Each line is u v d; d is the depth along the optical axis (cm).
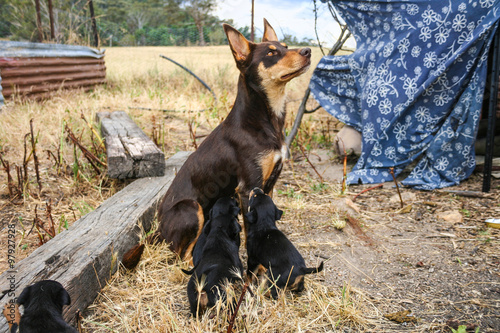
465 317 96
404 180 177
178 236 119
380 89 181
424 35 171
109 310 98
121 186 168
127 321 94
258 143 118
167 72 450
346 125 214
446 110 173
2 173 175
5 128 221
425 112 176
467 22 163
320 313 97
